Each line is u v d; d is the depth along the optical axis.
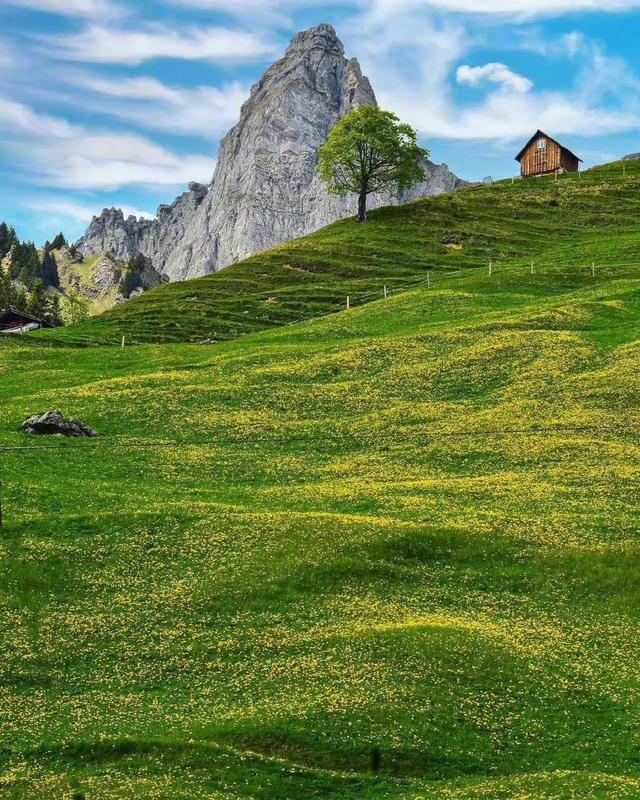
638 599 52.94
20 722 42.34
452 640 47.78
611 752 40.84
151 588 53.47
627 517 60.62
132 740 40.34
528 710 43.38
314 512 62.25
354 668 45.66
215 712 42.91
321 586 53.75
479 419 78.81
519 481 67.12
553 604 52.81
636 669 46.81
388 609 51.56
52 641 48.75
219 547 57.31
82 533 58.88
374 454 74.62
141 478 70.00
